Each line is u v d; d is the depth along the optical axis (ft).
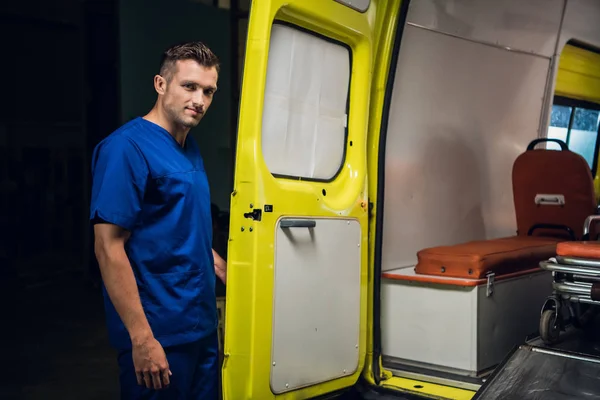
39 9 31.09
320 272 8.02
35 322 19.65
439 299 9.18
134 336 6.23
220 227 22.25
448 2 10.91
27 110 32.12
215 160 25.26
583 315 9.60
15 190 31.73
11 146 31.73
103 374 14.49
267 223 7.26
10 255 31.50
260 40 7.18
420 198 10.84
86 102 24.77
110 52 24.02
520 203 11.96
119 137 6.47
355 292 8.61
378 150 9.16
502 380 7.57
